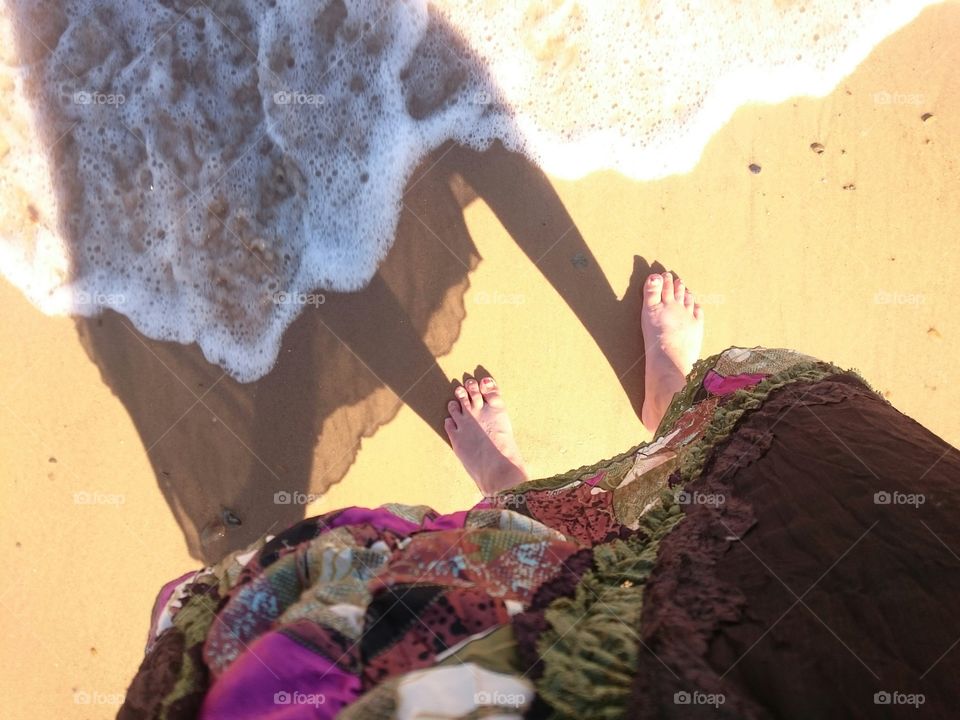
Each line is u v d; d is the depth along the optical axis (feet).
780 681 2.07
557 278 6.18
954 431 6.59
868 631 2.17
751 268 6.36
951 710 1.99
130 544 5.69
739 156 6.35
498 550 2.65
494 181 6.13
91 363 5.70
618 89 6.25
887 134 6.43
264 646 2.40
